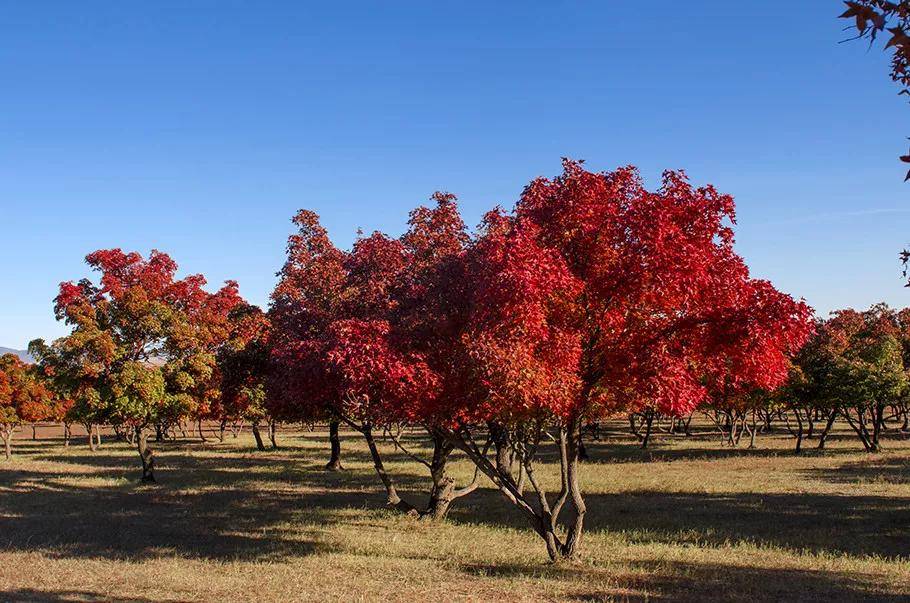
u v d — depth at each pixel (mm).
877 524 17594
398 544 15148
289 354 13938
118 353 27984
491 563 13078
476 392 10992
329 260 19828
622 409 12055
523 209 12328
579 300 11484
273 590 10617
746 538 15680
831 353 40938
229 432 83625
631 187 11859
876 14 3375
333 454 36062
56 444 62719
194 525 18031
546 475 30500
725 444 49312
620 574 11906
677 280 10312
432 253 18422
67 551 14250
